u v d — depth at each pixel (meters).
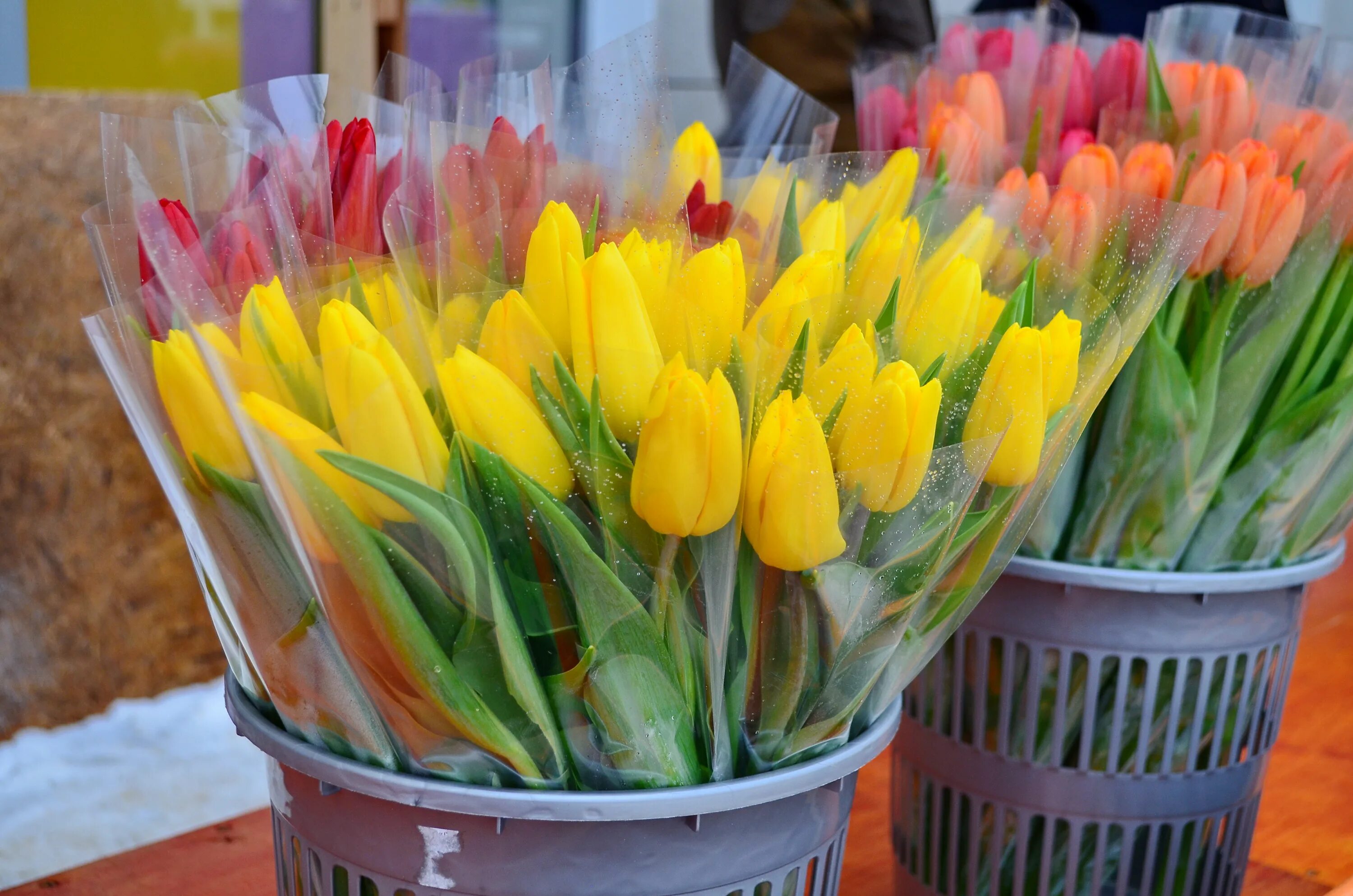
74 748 2.43
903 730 1.14
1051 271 0.94
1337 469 1.07
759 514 0.81
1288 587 1.08
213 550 0.85
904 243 0.90
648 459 0.79
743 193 1.04
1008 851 1.09
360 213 0.90
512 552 0.81
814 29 1.88
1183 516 1.06
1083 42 1.36
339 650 0.83
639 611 0.81
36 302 2.34
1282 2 1.70
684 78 3.58
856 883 1.13
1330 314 1.05
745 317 0.87
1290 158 1.10
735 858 0.84
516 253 0.91
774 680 0.85
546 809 0.80
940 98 1.19
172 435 0.84
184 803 2.28
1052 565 1.04
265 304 0.81
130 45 2.82
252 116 0.97
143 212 0.82
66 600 2.48
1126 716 1.06
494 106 1.01
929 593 0.89
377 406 0.78
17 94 2.25
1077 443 0.99
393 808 0.83
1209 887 1.09
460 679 0.81
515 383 0.81
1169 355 1.03
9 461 2.35
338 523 0.79
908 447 0.82
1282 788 1.19
